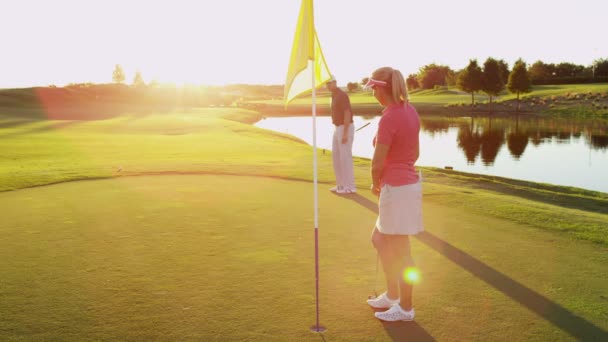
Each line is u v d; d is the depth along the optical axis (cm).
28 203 712
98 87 9669
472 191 849
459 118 5812
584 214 679
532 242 523
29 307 359
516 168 2120
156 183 891
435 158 2500
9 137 2223
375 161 331
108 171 1025
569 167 2138
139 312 351
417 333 323
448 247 506
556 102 6775
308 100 11506
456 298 378
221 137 2384
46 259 463
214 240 523
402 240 344
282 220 611
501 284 405
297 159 1350
